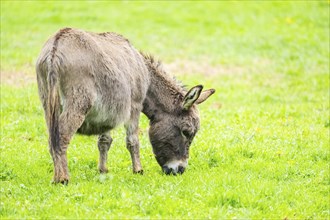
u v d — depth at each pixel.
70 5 98.94
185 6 103.19
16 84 58.00
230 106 54.81
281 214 28.56
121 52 32.88
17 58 68.62
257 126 44.56
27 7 96.31
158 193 29.66
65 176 29.84
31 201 28.64
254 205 29.38
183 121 34.00
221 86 63.56
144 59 35.00
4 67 64.50
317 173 34.75
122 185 30.97
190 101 33.34
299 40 86.31
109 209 27.80
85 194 29.12
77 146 39.28
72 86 29.56
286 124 45.97
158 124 34.22
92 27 87.62
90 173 33.62
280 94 60.53
